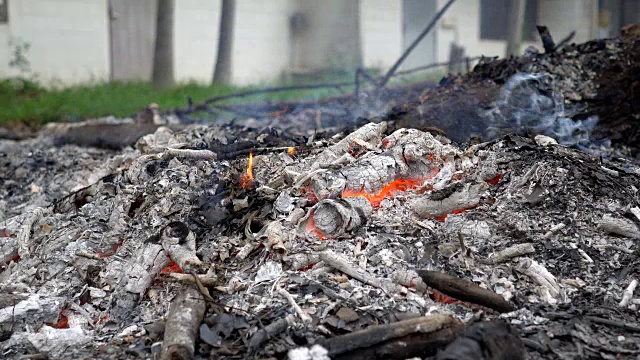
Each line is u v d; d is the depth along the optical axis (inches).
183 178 329.1
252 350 225.8
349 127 428.8
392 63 1540.4
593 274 268.7
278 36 1443.2
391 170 311.4
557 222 293.6
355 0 1443.2
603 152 433.1
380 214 299.4
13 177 576.1
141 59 1363.2
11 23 1154.0
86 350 251.0
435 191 304.3
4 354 252.2
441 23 1541.6
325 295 253.1
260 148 360.5
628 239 287.0
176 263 279.7
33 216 358.0
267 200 307.0
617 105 465.7
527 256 274.1
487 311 248.7
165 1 1257.4
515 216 295.1
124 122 789.9
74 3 1221.1
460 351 201.6
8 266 340.8
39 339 251.0
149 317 266.1
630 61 482.6
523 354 214.2
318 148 357.1
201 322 242.8
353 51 1455.5
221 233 298.2
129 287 273.6
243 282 269.4
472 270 265.1
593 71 490.6
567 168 319.6
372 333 219.9
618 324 235.3
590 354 219.9
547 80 473.4
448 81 507.2
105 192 355.3
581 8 1578.5
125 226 316.8
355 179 301.9
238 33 1380.4
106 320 272.8
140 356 236.5
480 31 1692.9
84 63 1247.5
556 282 259.0
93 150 641.6
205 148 367.9
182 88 1208.8
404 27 1563.7
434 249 275.3
